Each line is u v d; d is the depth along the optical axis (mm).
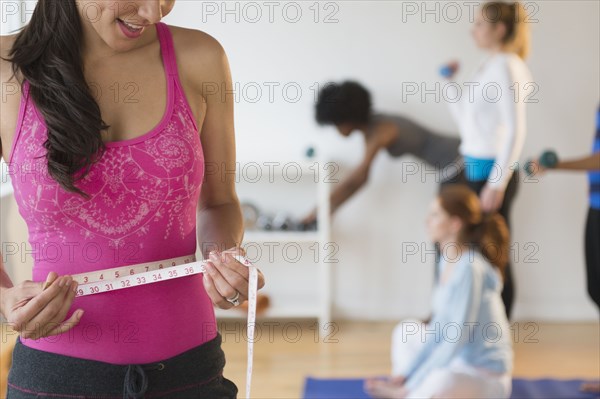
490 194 5023
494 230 4441
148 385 1547
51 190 1509
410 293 6109
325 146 6016
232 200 1800
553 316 6102
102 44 1563
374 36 5902
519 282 6102
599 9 5879
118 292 1553
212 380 1639
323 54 5934
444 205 4270
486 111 5062
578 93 5957
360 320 6109
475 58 5879
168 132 1569
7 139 1557
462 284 3715
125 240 1560
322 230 5711
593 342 5508
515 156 4988
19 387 1559
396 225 6055
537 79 5957
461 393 3609
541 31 5910
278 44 5934
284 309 5781
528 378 4703
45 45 1527
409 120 5652
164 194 1557
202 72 1664
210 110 1713
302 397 4379
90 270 1554
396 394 3814
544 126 5992
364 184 5727
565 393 4445
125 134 1556
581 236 6062
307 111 5980
